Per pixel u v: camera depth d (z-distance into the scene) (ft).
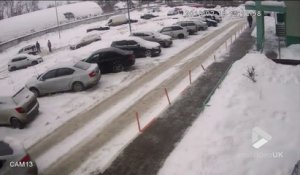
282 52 81.41
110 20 179.11
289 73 62.75
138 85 65.36
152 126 46.19
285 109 47.98
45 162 39.99
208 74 68.33
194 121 46.60
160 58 87.15
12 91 55.52
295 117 45.14
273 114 46.42
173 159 37.47
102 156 39.99
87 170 37.45
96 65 67.56
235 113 46.14
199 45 100.53
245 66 66.69
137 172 35.99
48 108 57.36
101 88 65.46
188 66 76.43
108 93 62.13
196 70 72.38
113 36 136.87
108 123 48.91
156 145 41.09
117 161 38.37
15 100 51.11
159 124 46.62
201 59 82.12
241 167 34.32
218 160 35.83
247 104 48.78
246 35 109.81
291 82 58.44
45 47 147.43
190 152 38.19
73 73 64.03
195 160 36.40
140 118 49.62
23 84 75.41
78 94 63.00
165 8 235.61
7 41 160.25
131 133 45.09
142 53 89.35
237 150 37.45
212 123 44.14
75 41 148.05
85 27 192.65
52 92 65.00
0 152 33.88
